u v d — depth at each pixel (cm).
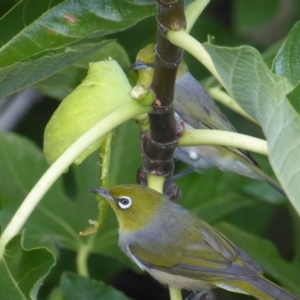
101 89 338
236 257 346
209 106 355
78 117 337
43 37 339
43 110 359
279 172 331
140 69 349
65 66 337
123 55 343
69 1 339
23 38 339
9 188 348
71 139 337
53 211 348
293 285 349
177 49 334
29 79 337
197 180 351
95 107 337
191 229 346
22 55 339
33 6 339
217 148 351
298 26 336
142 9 339
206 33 358
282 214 360
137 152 349
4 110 357
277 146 331
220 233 347
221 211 350
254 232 355
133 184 346
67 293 344
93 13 339
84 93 338
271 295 345
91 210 348
